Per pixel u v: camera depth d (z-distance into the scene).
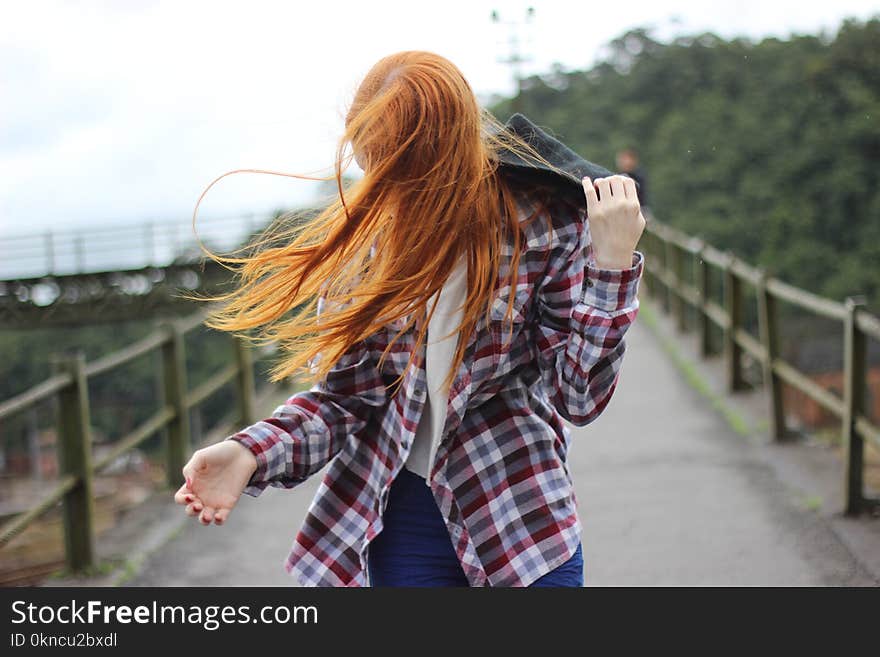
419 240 1.55
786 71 46.53
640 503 4.82
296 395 1.75
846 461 4.37
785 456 5.49
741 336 7.10
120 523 5.16
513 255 1.61
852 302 4.32
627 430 6.45
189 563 4.43
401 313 1.59
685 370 8.54
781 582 3.64
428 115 1.53
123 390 52.84
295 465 1.68
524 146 1.63
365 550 1.70
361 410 1.75
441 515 1.68
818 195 43.31
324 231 1.62
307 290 1.63
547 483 1.68
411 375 1.66
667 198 46.53
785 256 42.31
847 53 43.72
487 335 1.63
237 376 7.10
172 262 24.98
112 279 25.89
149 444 50.72
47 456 43.31
